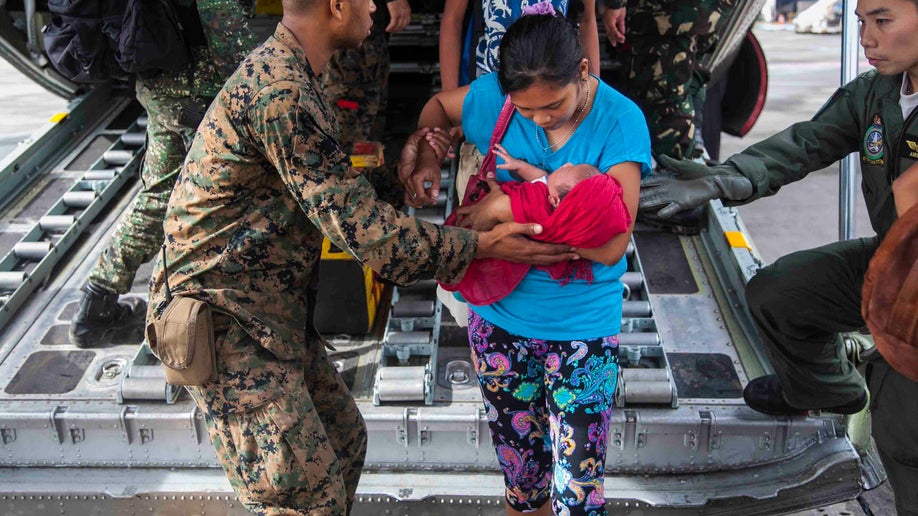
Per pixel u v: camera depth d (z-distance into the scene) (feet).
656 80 13.41
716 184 8.05
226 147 6.88
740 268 11.72
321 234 7.64
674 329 11.40
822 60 32.71
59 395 10.43
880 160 7.70
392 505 9.75
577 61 6.49
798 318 8.72
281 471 7.44
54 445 10.14
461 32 9.16
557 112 6.70
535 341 7.59
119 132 16.28
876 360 7.75
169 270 7.32
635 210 7.06
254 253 7.22
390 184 10.55
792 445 9.86
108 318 11.47
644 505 9.63
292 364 7.55
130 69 9.96
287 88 6.70
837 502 9.91
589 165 6.91
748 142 23.35
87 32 10.09
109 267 11.17
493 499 9.68
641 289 11.71
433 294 11.79
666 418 9.75
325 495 7.63
